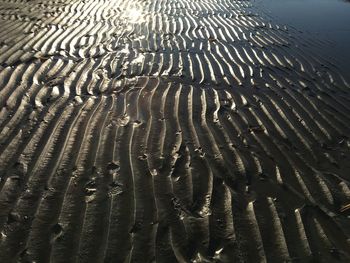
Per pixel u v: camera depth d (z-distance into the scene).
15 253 2.88
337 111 5.07
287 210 3.36
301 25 9.20
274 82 5.92
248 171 3.83
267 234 3.11
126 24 8.99
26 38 7.67
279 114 4.93
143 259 2.86
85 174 3.72
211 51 7.24
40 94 5.30
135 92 5.45
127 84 5.73
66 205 3.34
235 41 7.86
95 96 5.32
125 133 4.39
